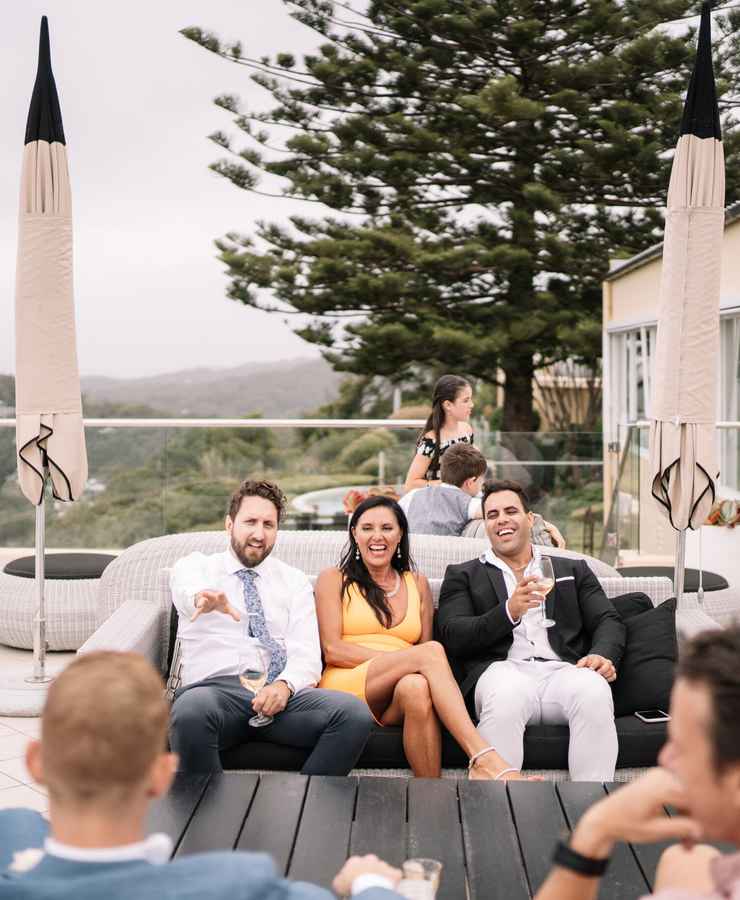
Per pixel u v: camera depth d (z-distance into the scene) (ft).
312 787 8.57
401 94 68.08
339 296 69.36
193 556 12.30
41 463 15.29
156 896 3.95
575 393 76.89
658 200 68.08
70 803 3.96
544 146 67.62
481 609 12.63
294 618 11.94
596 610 12.60
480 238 69.72
